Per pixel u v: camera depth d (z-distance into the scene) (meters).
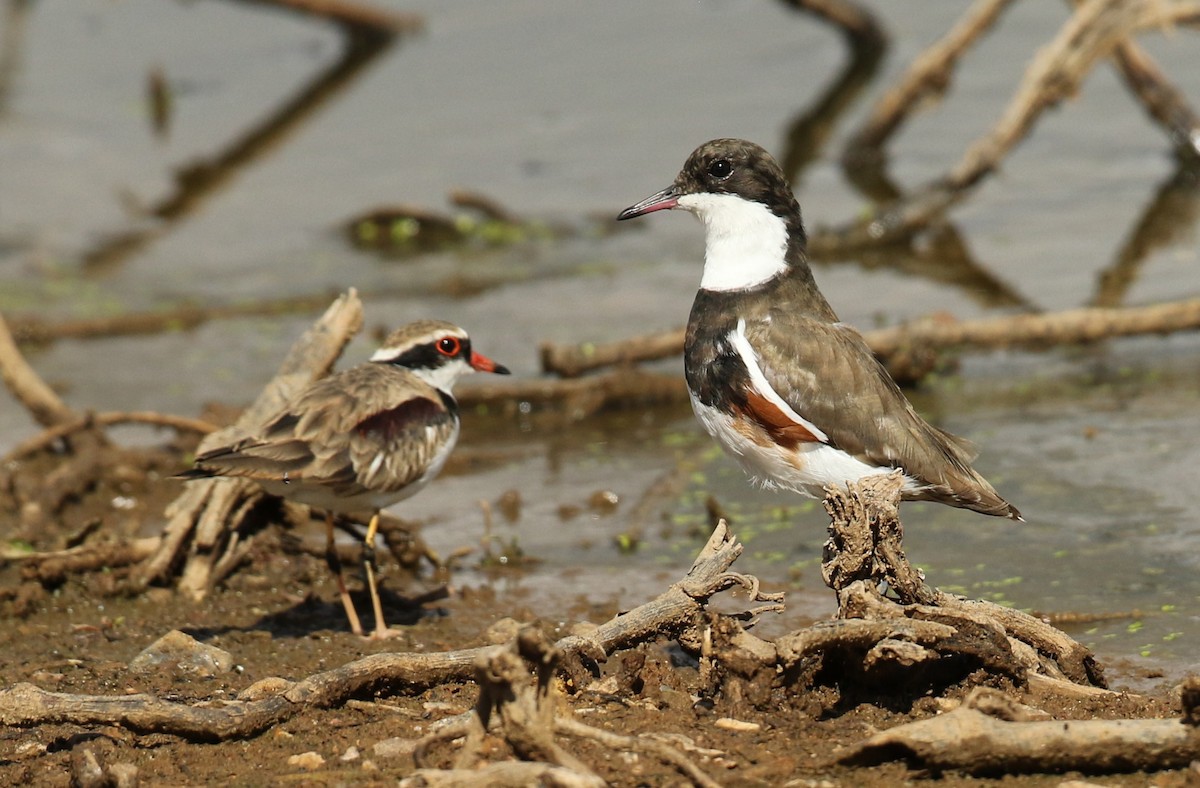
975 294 19.25
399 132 27.20
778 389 10.66
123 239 23.55
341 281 21.55
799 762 8.05
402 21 31.61
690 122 26.34
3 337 15.41
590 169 24.83
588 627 10.04
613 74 28.84
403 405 11.27
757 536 12.88
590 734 7.70
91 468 14.55
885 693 8.83
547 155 25.50
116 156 26.95
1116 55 23.14
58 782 8.22
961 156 24.58
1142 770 7.90
